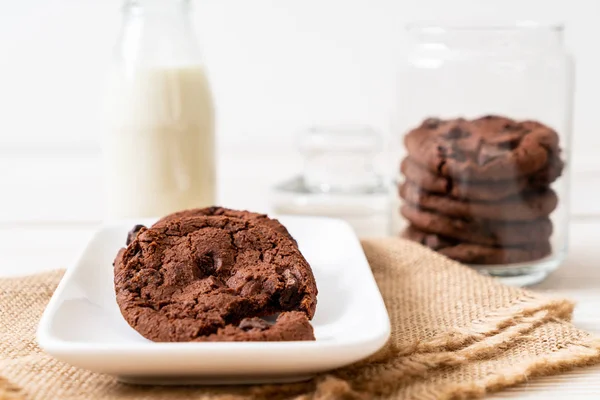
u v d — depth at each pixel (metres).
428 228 0.58
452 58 0.59
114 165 0.65
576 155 0.93
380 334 0.41
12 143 0.96
